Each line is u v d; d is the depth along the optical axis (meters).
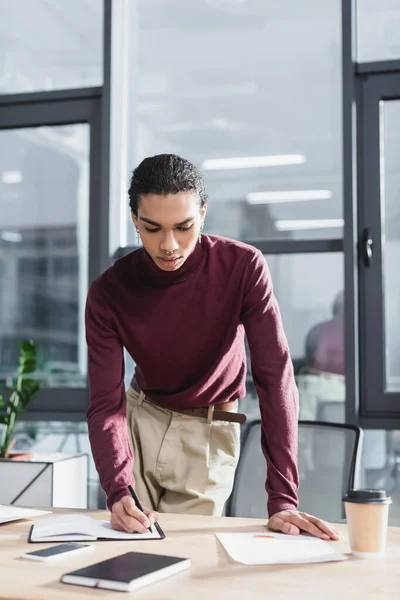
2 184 3.34
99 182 3.21
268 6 3.11
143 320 1.72
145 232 1.51
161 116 3.18
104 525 1.45
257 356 1.65
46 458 2.80
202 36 3.17
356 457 2.15
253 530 1.43
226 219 3.07
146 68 3.21
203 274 1.70
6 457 2.82
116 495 1.48
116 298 1.73
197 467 1.85
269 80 3.08
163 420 1.90
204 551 1.27
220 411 1.86
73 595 1.03
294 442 1.56
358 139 2.97
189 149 3.14
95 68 3.26
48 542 1.34
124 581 1.04
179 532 1.41
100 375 1.70
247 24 3.12
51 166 3.31
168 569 1.12
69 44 3.29
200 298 1.71
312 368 2.93
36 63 3.32
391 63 2.93
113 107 3.14
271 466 1.53
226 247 1.72
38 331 3.29
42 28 3.32
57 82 3.30
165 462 1.87
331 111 3.00
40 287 3.29
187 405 1.85
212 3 3.17
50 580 1.10
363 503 1.22
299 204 3.00
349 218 2.86
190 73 3.17
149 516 1.45
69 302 3.26
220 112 3.12
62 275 3.28
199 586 1.07
